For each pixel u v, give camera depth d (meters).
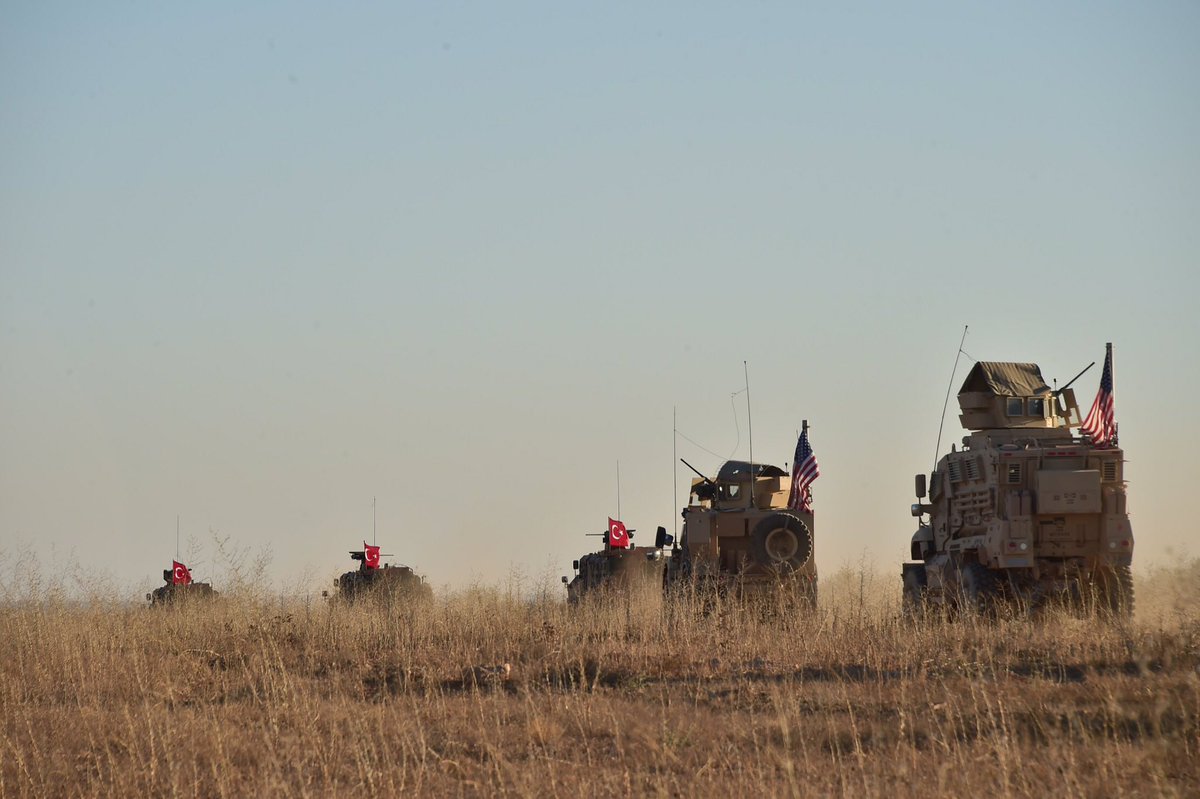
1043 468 47.12
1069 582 46.25
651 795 22.59
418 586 70.62
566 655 39.12
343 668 40.62
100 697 35.06
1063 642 37.69
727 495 61.00
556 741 27.39
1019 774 22.14
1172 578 53.12
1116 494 46.59
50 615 46.97
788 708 28.83
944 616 42.72
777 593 51.84
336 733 28.23
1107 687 28.03
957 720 27.16
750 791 22.34
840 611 46.97
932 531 56.03
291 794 23.84
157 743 28.11
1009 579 47.09
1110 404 52.16
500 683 35.78
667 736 26.53
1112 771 22.25
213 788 24.78
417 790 23.25
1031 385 53.81
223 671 40.97
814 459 57.81
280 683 35.97
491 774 24.80
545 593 55.53
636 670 36.88
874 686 31.95
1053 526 46.97
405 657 40.84
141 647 43.94
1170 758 22.91
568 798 22.81
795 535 54.62
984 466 49.16
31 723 31.30
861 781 22.91
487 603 50.12
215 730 27.83
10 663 40.56
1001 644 38.09
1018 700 28.47
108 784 25.44
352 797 23.45
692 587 48.50
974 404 53.53
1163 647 33.97
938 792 21.58
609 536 70.56
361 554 78.81
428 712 31.23
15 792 24.95
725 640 41.44
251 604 49.41
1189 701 26.22
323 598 54.31
